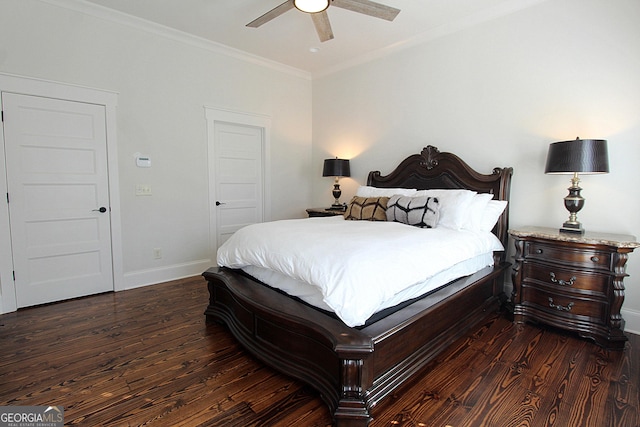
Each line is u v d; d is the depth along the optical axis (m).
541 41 2.91
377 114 4.27
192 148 3.94
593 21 2.64
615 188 2.61
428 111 3.74
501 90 3.17
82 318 2.78
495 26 3.17
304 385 1.90
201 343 2.37
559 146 2.52
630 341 2.42
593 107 2.67
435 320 2.13
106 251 3.40
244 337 2.24
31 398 1.74
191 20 3.40
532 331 2.59
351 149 4.64
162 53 3.62
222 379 1.94
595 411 1.66
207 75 4.00
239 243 2.51
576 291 2.44
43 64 2.93
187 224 3.97
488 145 3.29
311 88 5.14
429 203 2.89
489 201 3.05
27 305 2.99
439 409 1.69
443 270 2.27
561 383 1.90
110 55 3.28
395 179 3.96
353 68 4.51
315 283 1.79
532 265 2.68
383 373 1.74
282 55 4.33
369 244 2.01
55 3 2.95
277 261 2.09
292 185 5.05
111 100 3.31
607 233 2.62
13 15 2.77
